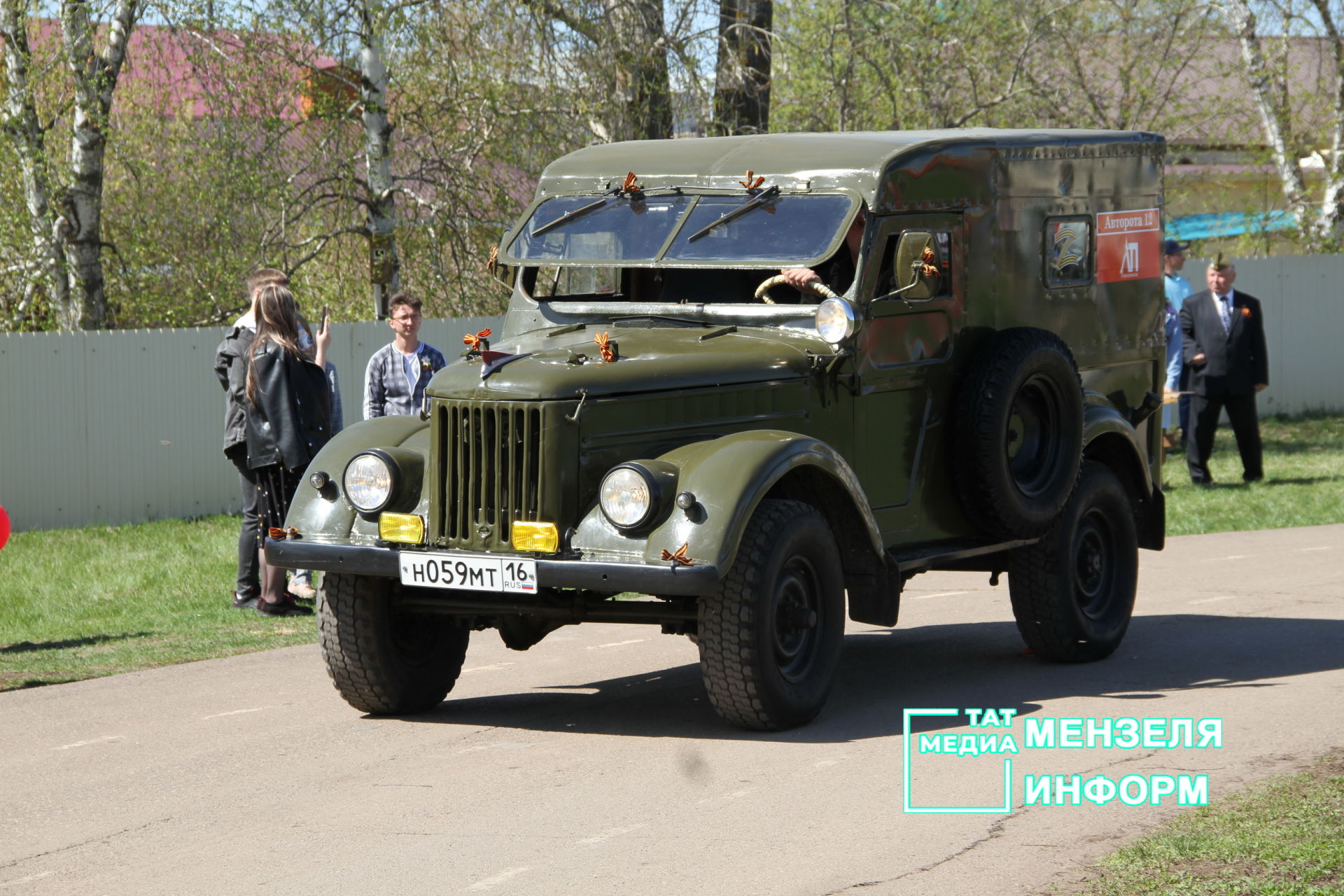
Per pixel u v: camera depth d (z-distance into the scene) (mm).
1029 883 5398
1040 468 9273
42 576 13820
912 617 11883
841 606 8031
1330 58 32812
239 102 21016
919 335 8875
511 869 5711
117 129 22469
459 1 21406
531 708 8688
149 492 18375
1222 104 32250
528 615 8203
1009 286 9469
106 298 22188
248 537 12047
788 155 8898
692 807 6488
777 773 7012
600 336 7840
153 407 18375
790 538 7617
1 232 20828
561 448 7426
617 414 7582
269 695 9141
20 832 6441
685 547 7195
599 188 9258
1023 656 10156
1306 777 6711
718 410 7957
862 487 8602
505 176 22891
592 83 21984
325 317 12141
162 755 7711
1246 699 8523
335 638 8258
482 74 21938
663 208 8961
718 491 7309
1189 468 19734
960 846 5875
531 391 7441
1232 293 19156
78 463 17875
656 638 10953
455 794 6805
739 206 8781
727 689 7594
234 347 11578
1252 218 33250
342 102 22109
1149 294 10719
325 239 22516
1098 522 9992
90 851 6141
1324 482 19250
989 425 8750
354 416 20141
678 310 8828
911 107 27516
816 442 7781
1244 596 12281
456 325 20734
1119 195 10414
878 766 7109
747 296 9070
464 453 7656
